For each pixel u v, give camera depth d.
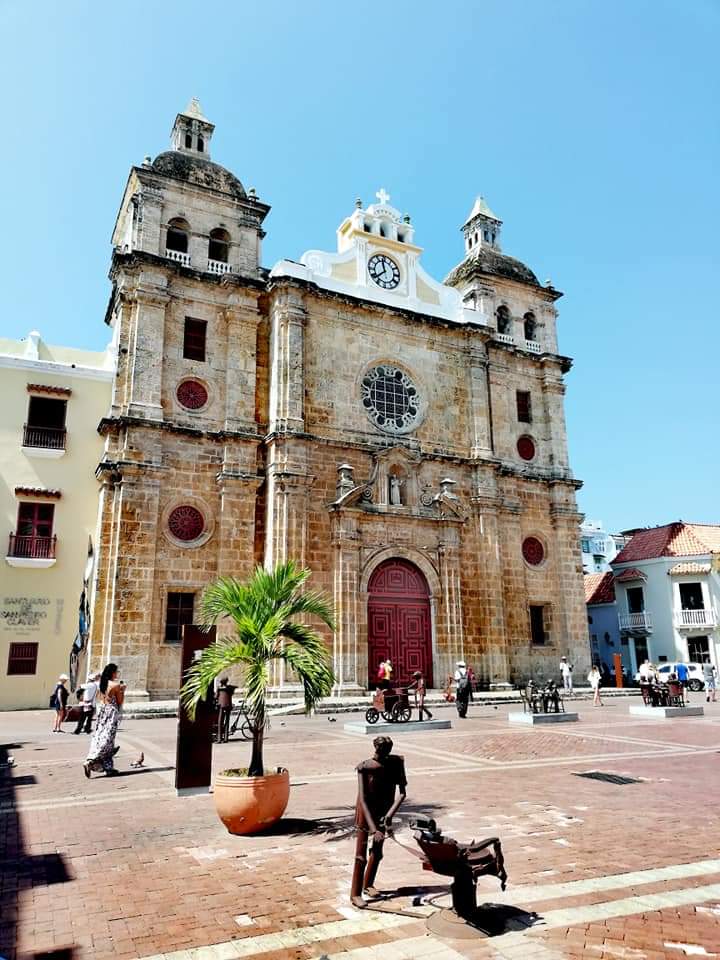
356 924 6.50
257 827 9.44
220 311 32.06
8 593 28.64
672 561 43.81
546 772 13.82
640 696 35.09
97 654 26.67
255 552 30.08
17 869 8.09
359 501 31.78
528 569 37.12
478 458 35.72
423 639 32.50
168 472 29.05
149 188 31.97
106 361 33.75
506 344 39.22
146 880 7.70
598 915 6.61
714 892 7.21
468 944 6.03
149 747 17.50
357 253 36.16
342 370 33.75
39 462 30.23
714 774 13.59
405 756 15.83
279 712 25.45
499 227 44.09
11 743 18.55
